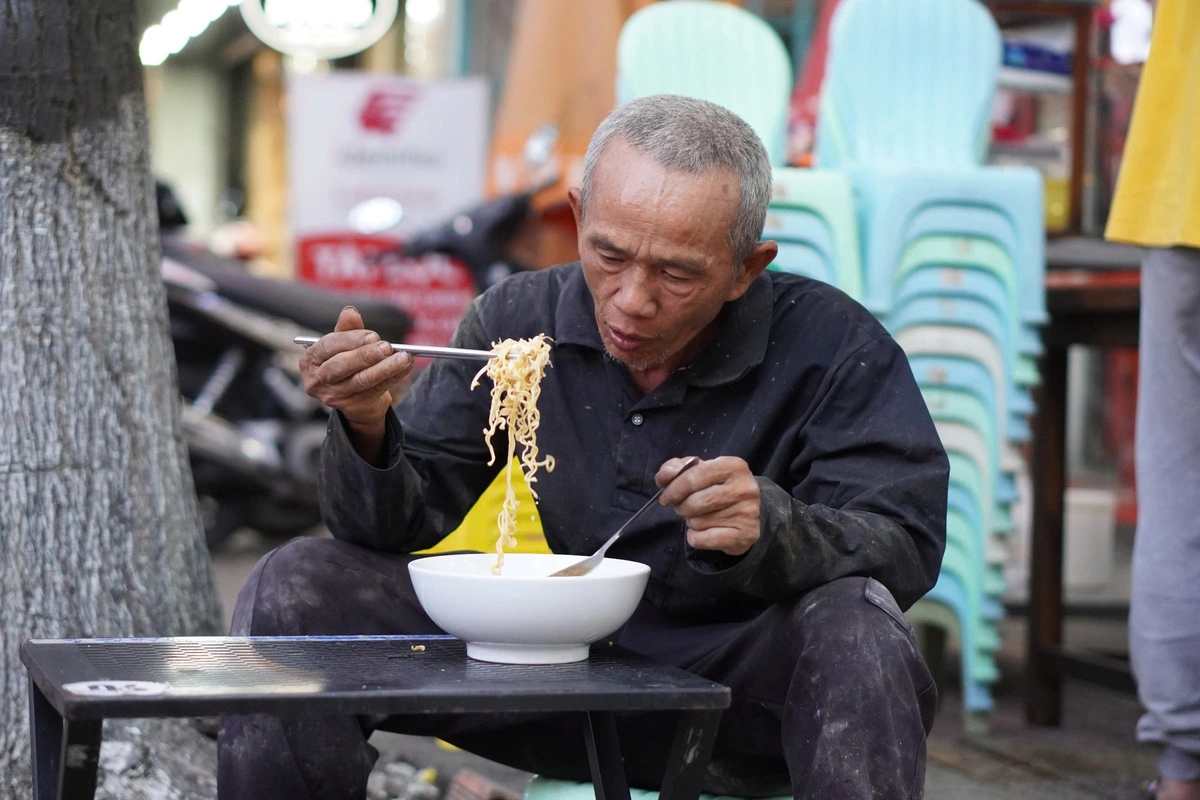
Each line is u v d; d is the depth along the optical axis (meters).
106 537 2.58
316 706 1.42
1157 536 2.84
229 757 1.85
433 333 6.41
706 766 1.67
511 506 1.97
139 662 1.63
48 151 2.56
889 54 3.97
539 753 2.12
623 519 2.08
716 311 1.95
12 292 2.52
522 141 5.51
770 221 3.58
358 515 2.00
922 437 2.01
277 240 14.69
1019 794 3.12
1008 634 5.10
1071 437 7.48
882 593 1.79
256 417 6.23
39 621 2.50
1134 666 2.92
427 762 3.29
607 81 5.23
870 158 3.92
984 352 3.76
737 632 1.94
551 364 2.14
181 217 6.41
